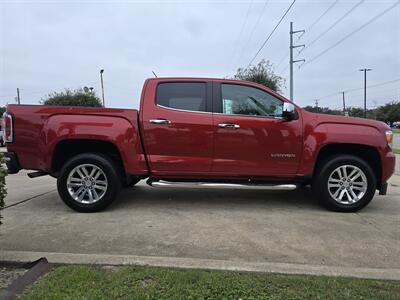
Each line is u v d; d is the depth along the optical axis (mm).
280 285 3207
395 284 3281
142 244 4352
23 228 4941
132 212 5770
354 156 5832
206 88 5867
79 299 2924
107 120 5727
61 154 5957
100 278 3295
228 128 5730
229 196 6918
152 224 5137
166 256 3982
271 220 5352
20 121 5672
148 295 2996
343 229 4961
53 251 4121
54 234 4699
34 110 5695
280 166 5812
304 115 5848
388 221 5371
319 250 4191
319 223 5219
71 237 4586
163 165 5773
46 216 5543
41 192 7391
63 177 5707
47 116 5684
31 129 5668
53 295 2979
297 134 5766
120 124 5727
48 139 5633
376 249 4238
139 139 5750
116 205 6211
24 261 3693
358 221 5348
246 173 5820
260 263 3707
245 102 5875
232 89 5887
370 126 5875
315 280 3314
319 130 5781
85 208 5723
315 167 5922
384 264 3824
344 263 3836
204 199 6664
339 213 5789
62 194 5727
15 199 6703
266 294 3043
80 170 5750
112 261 3699
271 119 5785
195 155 5770
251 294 3039
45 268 3547
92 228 4949
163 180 5961
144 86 5898
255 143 5758
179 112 5777
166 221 5281
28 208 6031
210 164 5766
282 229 4938
